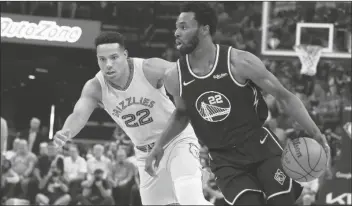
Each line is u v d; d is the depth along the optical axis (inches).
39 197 388.8
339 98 492.1
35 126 474.9
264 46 518.0
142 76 175.2
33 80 595.2
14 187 391.9
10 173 393.4
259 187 147.2
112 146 441.7
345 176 363.3
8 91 593.6
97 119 582.9
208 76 142.5
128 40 595.8
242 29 575.5
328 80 534.0
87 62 591.5
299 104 142.0
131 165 394.9
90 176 399.5
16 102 595.5
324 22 529.7
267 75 140.2
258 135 148.1
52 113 572.1
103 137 572.1
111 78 170.7
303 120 142.6
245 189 144.3
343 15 527.8
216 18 146.7
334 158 422.6
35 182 393.7
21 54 588.7
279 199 144.3
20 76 593.6
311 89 513.0
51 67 591.2
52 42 534.3
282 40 518.6
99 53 170.2
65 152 435.5
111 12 602.9
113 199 382.9
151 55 589.0
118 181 390.9
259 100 147.2
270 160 147.3
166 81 150.3
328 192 364.5
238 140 147.2
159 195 189.9
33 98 595.2
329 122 469.4
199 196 166.9
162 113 180.7
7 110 594.6
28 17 536.7
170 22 615.5
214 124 145.7
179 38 145.4
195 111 146.5
